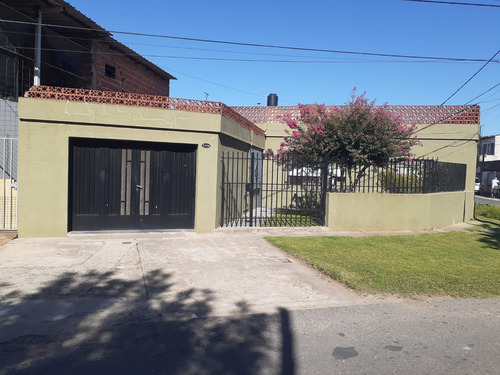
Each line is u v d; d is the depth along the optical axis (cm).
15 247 785
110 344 407
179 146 973
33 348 395
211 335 432
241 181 1101
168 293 553
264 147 1523
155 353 390
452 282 627
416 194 1134
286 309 511
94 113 876
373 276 643
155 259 723
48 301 512
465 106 1506
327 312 503
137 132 907
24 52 1155
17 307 491
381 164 1126
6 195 914
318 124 1147
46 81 1189
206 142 958
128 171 944
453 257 812
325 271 664
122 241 860
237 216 1159
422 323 475
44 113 855
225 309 505
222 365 370
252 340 423
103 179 930
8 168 987
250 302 529
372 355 395
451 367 374
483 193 4041
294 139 1225
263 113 1563
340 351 402
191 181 985
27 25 1048
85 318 467
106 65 1227
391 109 1541
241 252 792
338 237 967
